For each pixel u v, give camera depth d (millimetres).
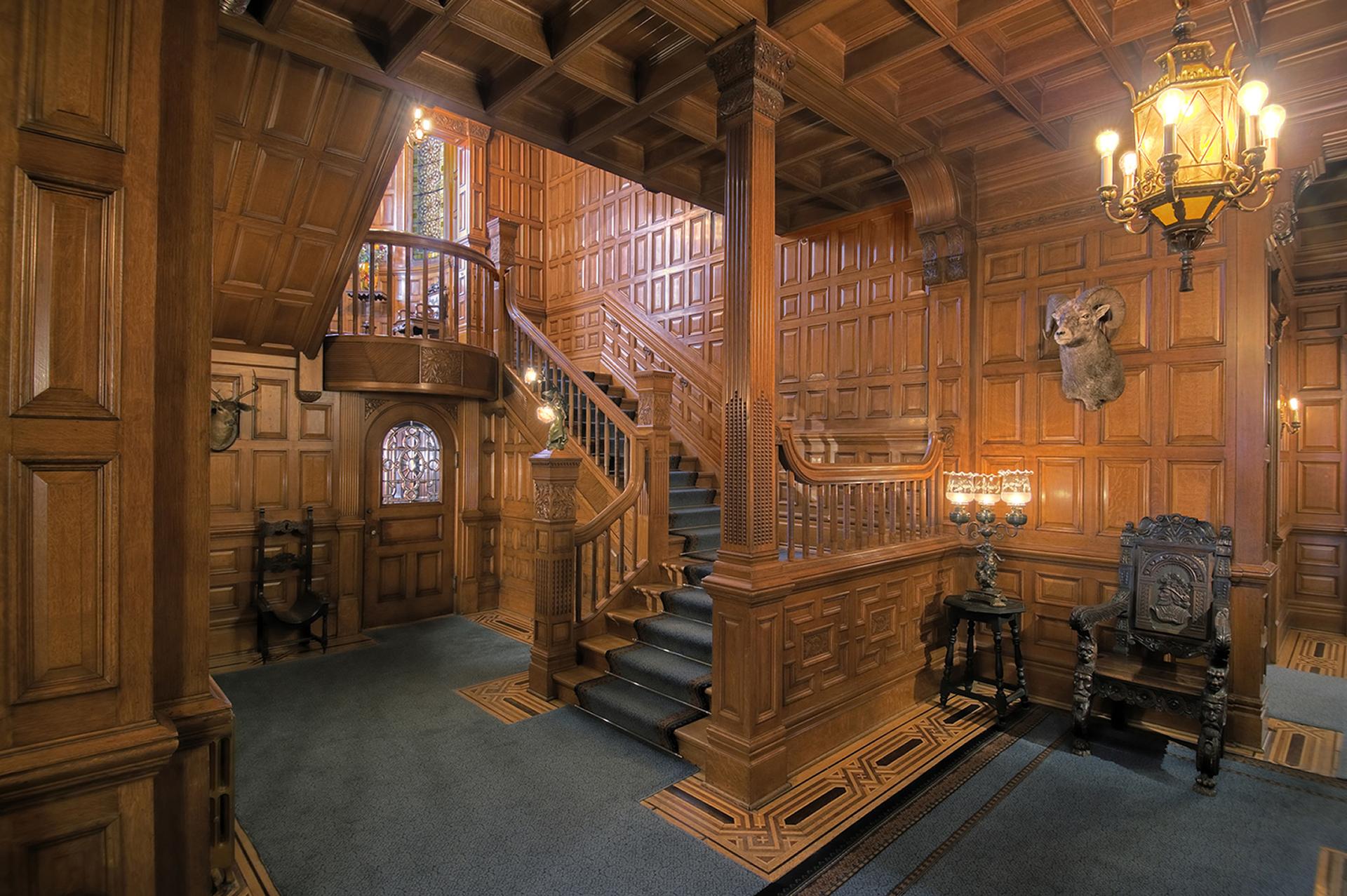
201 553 1863
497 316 6945
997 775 3467
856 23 3314
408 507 6492
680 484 6418
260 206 4258
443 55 3627
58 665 1525
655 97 3703
